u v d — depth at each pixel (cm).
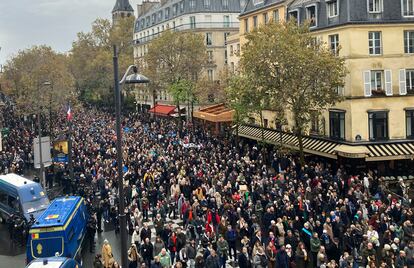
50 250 2112
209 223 2280
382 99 3741
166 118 7412
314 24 4172
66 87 6631
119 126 1377
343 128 3803
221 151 4100
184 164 3497
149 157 3856
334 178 3067
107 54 9925
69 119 3888
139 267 2069
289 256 1955
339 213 2309
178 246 2192
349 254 1972
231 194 2703
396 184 3491
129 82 1412
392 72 3775
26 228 2656
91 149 4484
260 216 2480
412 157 3606
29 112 6462
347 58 3722
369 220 2347
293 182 2833
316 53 3350
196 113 5734
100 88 9919
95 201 2997
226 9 7731
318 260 1898
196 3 7700
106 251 2012
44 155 3528
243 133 4869
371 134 3731
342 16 3778
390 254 1950
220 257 2094
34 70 6700
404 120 3784
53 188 3797
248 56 3403
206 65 6988
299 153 3819
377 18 3738
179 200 2777
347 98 3725
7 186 2903
